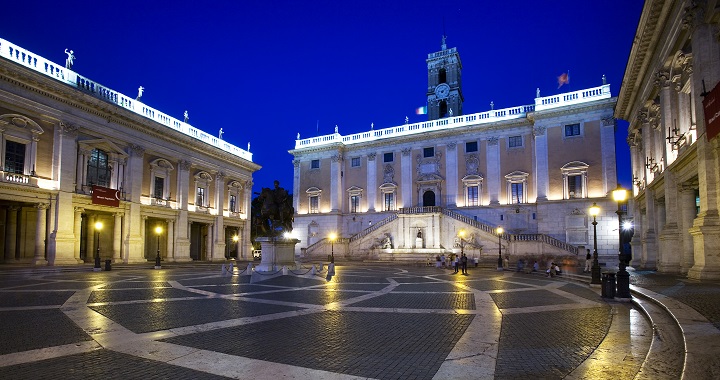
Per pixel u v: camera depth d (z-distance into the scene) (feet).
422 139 190.60
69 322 31.73
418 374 19.56
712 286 48.49
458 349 24.21
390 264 142.10
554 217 158.20
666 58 71.51
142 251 128.47
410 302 43.83
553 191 160.56
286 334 28.04
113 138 120.67
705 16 55.88
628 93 103.40
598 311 38.06
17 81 95.45
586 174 155.33
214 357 22.38
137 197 127.54
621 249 45.65
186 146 147.64
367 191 200.03
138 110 131.85
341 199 204.64
